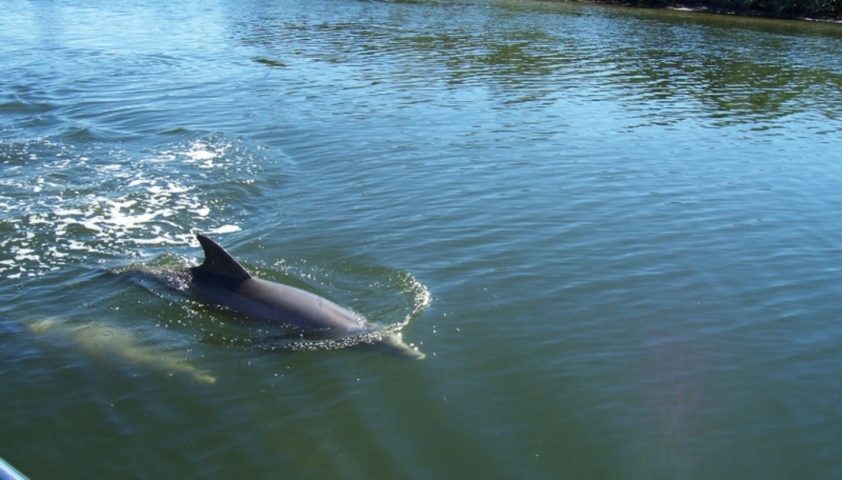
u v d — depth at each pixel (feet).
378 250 41.14
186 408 28.25
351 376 29.99
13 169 53.57
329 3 171.83
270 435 26.78
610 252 41.65
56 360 31.14
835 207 49.80
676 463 25.45
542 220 46.11
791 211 48.91
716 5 176.96
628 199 50.44
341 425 27.27
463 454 25.85
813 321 34.58
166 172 53.52
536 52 111.24
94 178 52.01
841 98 86.63
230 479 24.75
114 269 38.55
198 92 81.00
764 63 108.06
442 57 104.78
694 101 82.89
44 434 26.89
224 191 49.83
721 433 26.94
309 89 83.20
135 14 147.43
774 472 25.09
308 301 34.19
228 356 31.42
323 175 54.13
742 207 49.49
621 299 36.27
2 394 28.99
